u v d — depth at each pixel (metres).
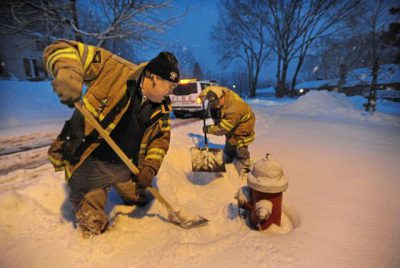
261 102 20.23
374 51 20.47
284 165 3.64
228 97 3.18
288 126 7.50
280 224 2.07
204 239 1.94
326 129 6.99
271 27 27.53
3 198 2.22
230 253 1.68
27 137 5.74
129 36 13.36
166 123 1.99
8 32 12.47
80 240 1.85
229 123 3.19
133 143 1.81
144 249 1.77
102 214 1.89
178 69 1.56
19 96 11.39
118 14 12.52
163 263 1.61
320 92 12.30
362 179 3.06
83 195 1.81
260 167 1.89
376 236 1.86
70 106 1.29
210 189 2.98
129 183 2.12
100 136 1.64
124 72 1.60
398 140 5.55
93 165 1.74
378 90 18.72
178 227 2.07
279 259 1.60
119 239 1.86
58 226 2.04
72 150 1.66
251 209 2.05
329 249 1.71
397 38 20.88
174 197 2.70
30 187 2.54
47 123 7.52
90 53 1.51
